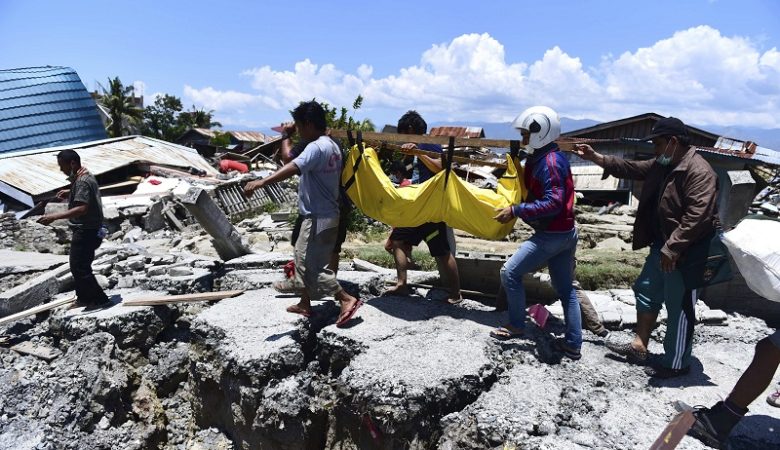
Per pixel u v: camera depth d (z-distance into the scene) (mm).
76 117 31609
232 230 6805
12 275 6652
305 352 4504
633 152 21234
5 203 16938
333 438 4027
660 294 3887
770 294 2895
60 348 5109
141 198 14945
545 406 3479
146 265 6875
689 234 3385
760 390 2943
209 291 6102
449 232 5180
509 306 4273
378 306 5008
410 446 3463
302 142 4301
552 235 3902
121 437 4473
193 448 4500
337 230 4355
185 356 5207
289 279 4945
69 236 11297
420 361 3883
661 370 3881
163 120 58844
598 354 4297
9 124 28703
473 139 4273
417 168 5336
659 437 2939
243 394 4004
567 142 4367
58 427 4230
